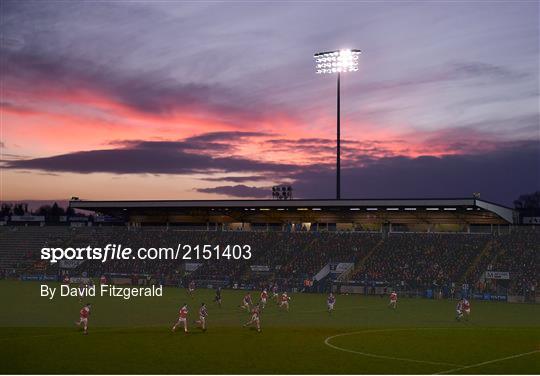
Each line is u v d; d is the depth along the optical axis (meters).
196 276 104.00
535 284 85.44
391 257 101.75
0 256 125.00
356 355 40.59
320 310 69.81
